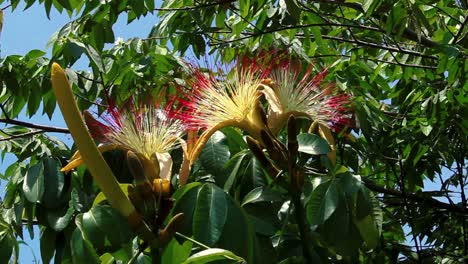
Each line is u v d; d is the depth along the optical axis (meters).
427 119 4.80
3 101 4.90
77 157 2.34
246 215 2.35
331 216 2.46
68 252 2.83
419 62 5.14
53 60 4.55
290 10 4.46
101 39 5.05
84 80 4.57
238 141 2.74
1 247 2.86
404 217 5.08
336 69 4.84
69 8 4.75
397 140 4.98
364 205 2.45
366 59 5.46
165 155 2.29
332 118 2.58
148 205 2.16
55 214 3.15
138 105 2.80
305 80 2.55
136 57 4.62
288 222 2.64
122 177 2.82
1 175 4.30
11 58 4.59
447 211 5.12
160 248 2.21
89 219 2.33
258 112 2.43
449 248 5.25
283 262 2.47
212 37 5.37
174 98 2.54
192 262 2.18
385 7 4.53
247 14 4.81
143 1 4.98
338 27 5.38
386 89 5.29
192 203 2.37
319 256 2.65
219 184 2.62
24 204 3.29
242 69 2.53
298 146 2.38
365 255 3.23
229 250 2.31
